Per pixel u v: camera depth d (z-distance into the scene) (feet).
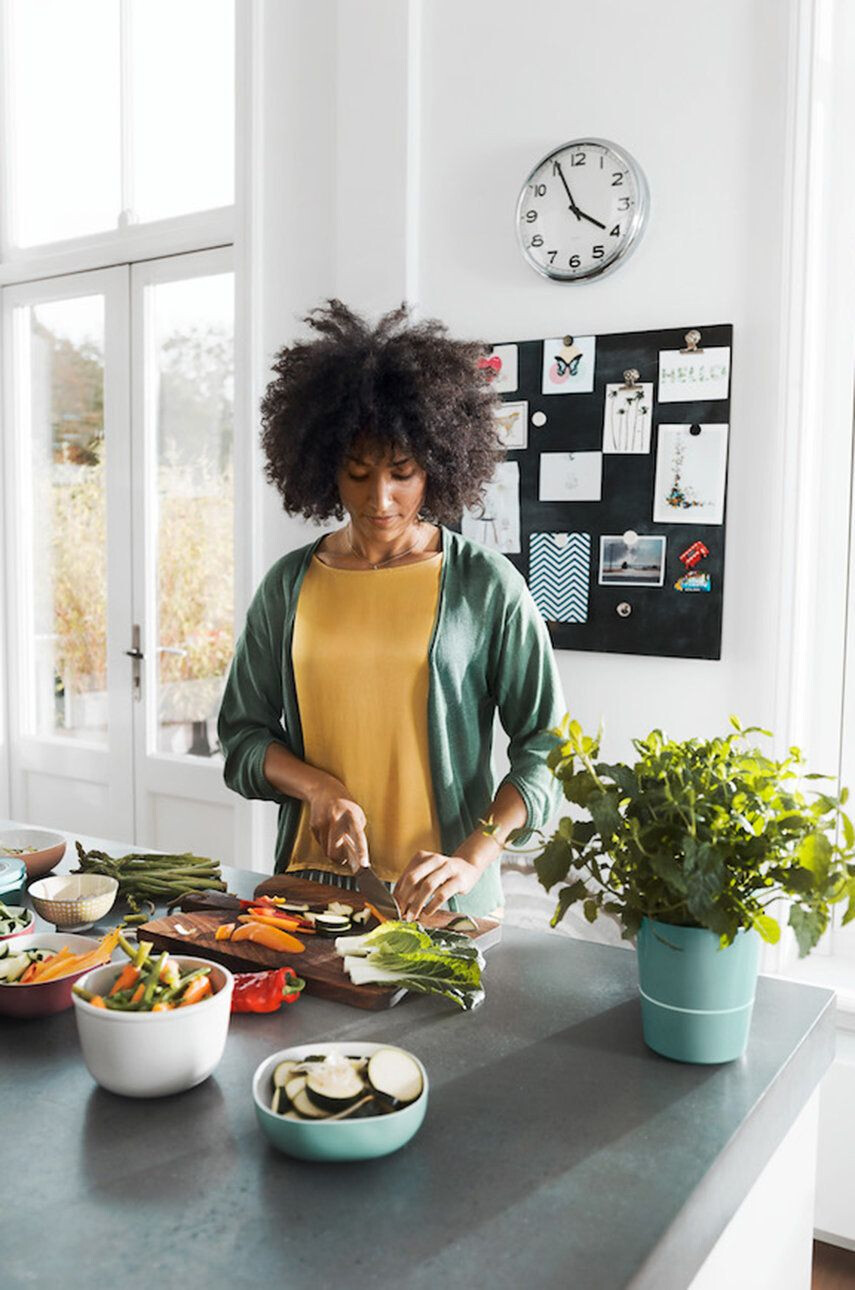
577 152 8.25
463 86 8.85
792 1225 3.90
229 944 4.22
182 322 11.13
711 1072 3.50
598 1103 3.28
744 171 7.70
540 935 4.79
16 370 12.46
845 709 8.00
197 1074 3.26
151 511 11.55
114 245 11.29
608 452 8.30
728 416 7.81
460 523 8.99
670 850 3.38
